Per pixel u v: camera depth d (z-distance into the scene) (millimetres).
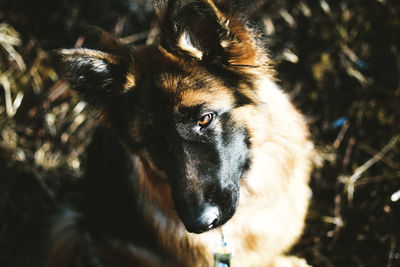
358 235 960
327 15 1111
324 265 958
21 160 1123
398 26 1067
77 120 1139
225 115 730
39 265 1037
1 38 1126
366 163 1005
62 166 1137
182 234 827
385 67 1058
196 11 682
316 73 1104
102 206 965
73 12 1171
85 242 1036
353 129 1057
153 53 753
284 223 854
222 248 810
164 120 719
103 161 948
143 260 928
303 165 871
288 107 833
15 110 1131
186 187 707
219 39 697
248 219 824
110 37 786
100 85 755
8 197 1102
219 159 723
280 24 1144
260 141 774
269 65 803
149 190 838
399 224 945
